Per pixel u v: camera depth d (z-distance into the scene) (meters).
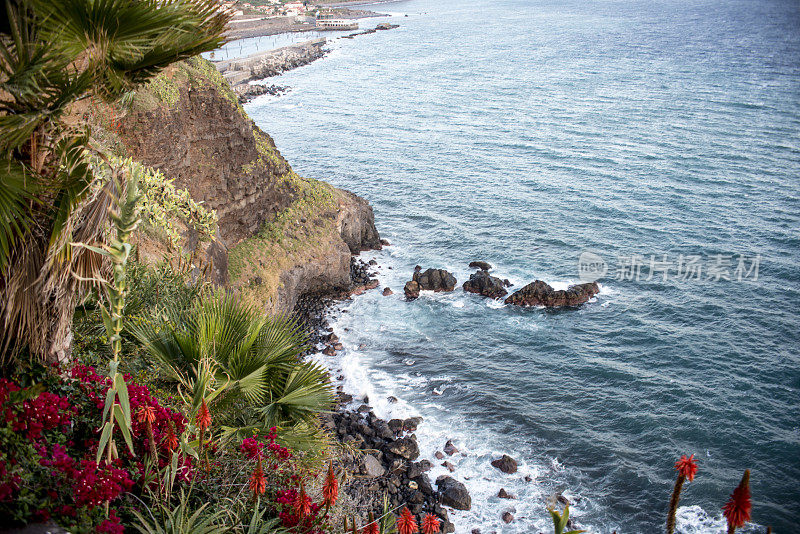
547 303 39.12
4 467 7.08
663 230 49.47
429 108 94.88
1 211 7.25
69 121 8.32
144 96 30.42
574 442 27.97
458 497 24.11
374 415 29.20
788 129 78.25
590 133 78.94
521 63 132.50
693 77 112.69
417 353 34.88
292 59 135.00
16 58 7.36
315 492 11.34
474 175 64.69
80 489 7.35
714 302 38.78
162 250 21.75
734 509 5.16
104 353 11.69
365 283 42.81
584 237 48.78
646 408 30.22
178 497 9.04
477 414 29.72
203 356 11.13
